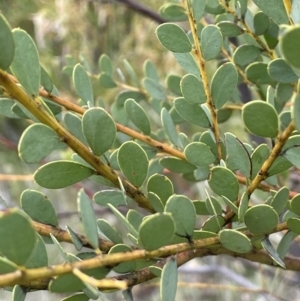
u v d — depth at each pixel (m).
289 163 0.27
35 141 0.25
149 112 0.82
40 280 0.25
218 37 0.29
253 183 0.27
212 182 0.28
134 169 0.27
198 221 0.74
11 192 0.98
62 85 0.92
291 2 0.27
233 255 0.30
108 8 0.91
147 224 0.22
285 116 0.35
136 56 0.89
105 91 0.81
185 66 0.31
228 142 0.27
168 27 0.29
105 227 0.29
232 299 0.82
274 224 0.27
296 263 0.31
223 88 0.30
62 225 0.93
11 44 0.23
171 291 0.25
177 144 0.35
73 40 0.93
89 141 0.26
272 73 0.30
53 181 0.27
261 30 0.34
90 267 0.23
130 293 0.26
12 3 0.98
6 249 0.21
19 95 0.24
